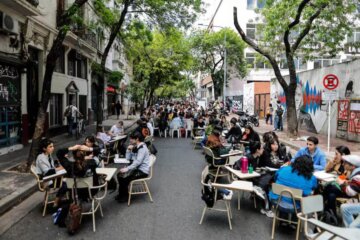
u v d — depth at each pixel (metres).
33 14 12.71
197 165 10.97
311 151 7.20
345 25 16.19
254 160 7.15
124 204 6.80
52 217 5.97
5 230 5.39
